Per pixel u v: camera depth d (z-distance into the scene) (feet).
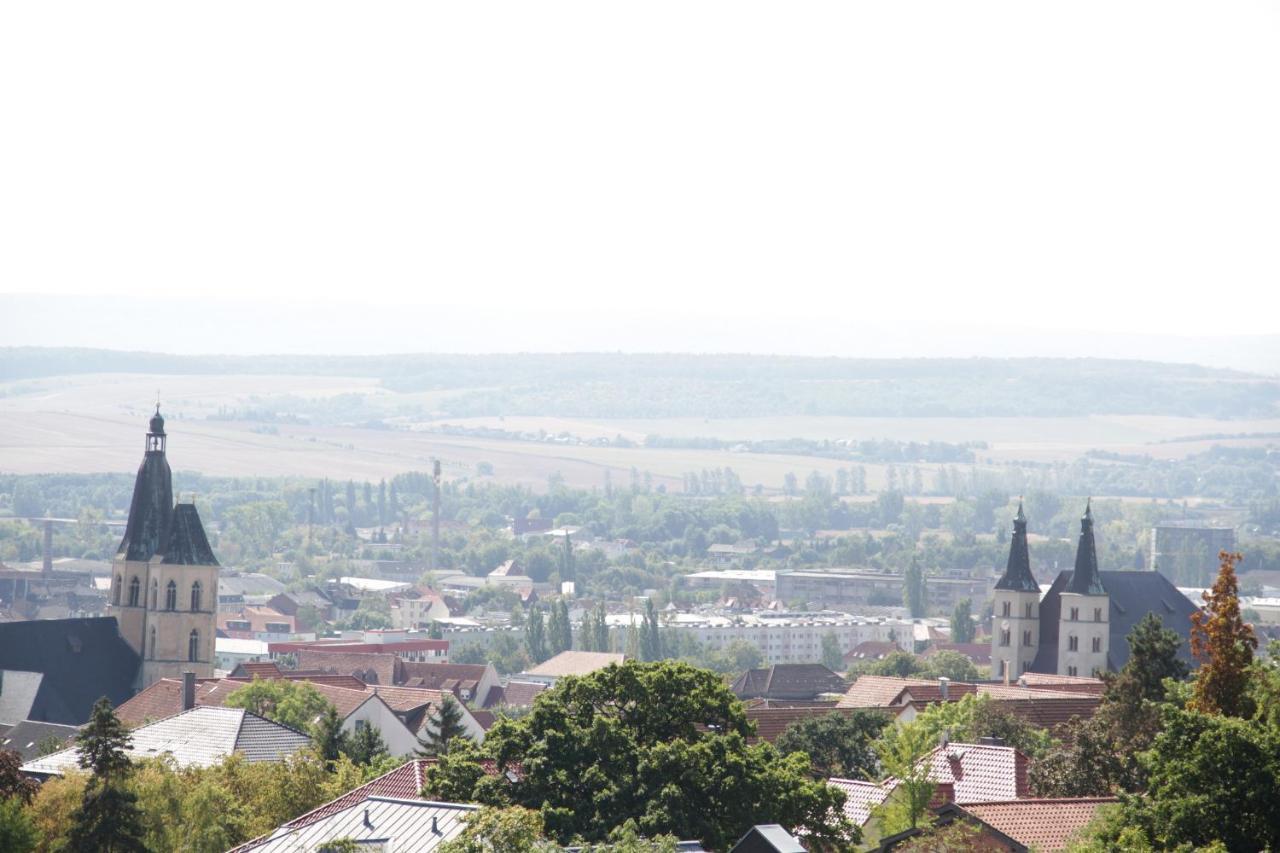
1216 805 516.73
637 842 528.22
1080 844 544.62
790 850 483.92
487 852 495.41
